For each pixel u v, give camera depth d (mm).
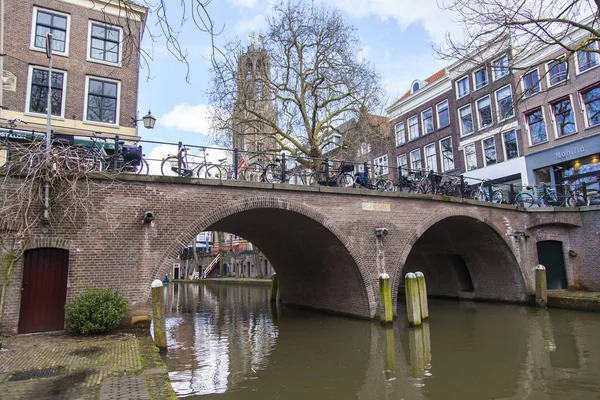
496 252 16719
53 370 5668
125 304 8781
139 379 5258
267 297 24062
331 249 13500
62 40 16266
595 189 18750
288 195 11789
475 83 24484
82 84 16328
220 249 45875
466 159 25078
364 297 13102
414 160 28812
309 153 18109
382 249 13148
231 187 10906
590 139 18859
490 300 17578
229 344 10664
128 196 9570
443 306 16953
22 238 8297
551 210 16641
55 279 8773
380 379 7426
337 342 10547
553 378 7180
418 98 28531
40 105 15531
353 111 18766
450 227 16703
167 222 9906
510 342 9969
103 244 9125
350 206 12812
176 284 43781
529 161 21484
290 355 9344
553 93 20438
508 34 7594
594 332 10641
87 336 8117
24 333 8344
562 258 16734
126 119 17000
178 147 10703
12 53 15164
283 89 18375
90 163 9438
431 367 8094
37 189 8492
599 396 6281
